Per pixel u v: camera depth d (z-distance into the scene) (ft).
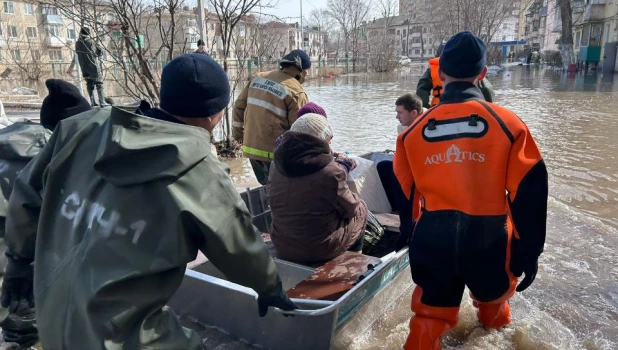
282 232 10.91
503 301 9.37
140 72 28.48
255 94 16.96
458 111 8.48
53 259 5.93
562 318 11.01
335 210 10.73
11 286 8.20
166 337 5.97
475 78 8.82
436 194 8.55
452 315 8.79
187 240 5.55
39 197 7.29
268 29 70.23
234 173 24.82
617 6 114.21
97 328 5.35
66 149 6.13
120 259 5.47
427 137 8.63
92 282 5.41
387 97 65.05
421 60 287.89
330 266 10.37
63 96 10.16
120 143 5.37
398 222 13.70
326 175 10.37
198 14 30.09
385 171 14.82
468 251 8.23
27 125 10.31
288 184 10.61
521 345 9.95
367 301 9.87
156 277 5.62
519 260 8.51
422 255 8.62
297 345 9.21
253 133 17.02
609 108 46.37
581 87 72.28
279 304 6.64
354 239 11.51
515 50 244.83
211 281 9.68
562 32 120.98
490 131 8.18
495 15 140.15
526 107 47.93
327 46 243.19
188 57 6.10
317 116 11.59
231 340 9.98
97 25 28.25
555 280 12.77
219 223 5.67
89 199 5.82
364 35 192.54
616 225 16.66
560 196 19.63
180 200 5.44
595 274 13.14
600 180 21.79
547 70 132.36
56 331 5.67
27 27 135.85
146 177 5.49
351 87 87.61
